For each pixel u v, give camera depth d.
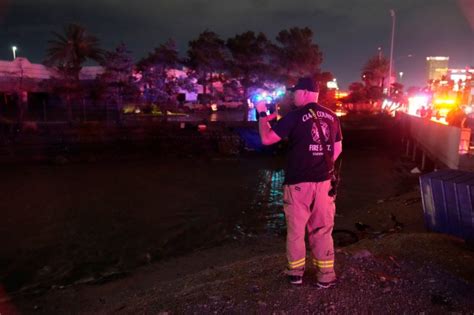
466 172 7.77
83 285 7.31
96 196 15.51
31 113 35.06
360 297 3.75
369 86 58.00
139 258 8.91
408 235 6.63
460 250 5.54
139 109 39.69
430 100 35.06
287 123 3.59
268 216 12.47
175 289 4.97
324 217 3.74
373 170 21.33
